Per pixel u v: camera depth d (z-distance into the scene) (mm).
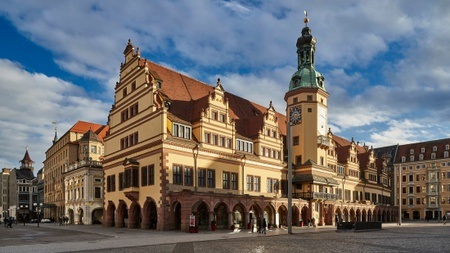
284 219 60188
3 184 159625
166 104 50375
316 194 64062
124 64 57656
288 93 71312
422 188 124688
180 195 43719
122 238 34969
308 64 72625
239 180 55188
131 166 49750
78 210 80500
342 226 48125
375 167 96812
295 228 54906
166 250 25438
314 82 70250
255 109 70375
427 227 63188
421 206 123875
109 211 57812
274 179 61906
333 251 24922
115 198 55531
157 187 45969
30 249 26469
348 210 76688
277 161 62688
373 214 88625
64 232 46094
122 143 55562
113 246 28094
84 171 79000
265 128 61125
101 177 79625
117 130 57250
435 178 122062
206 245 28906
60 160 100500
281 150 64188
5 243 31188
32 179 148250
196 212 44906
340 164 81312
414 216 125188
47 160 115625
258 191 58281
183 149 47938
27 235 41281
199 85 60250
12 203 149250
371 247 27688
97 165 79438
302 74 71250
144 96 51094
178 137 48875
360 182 87312
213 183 51188
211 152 51375
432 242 32188
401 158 131000
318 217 65688
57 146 104562
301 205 61344
